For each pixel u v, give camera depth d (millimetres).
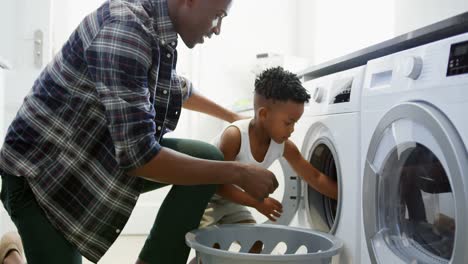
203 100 1601
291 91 1356
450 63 895
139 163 919
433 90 932
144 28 971
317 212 1608
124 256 2178
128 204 1056
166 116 1207
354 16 2508
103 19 974
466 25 949
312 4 3027
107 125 976
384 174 1121
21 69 2314
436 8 1797
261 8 3191
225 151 1441
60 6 2760
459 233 841
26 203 1037
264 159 1503
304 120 1629
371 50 1260
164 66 1085
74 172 1028
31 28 2328
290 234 1294
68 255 1042
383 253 1100
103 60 922
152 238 1150
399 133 1037
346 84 1328
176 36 1065
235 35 3139
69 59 1014
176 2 1033
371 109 1159
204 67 3078
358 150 1236
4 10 2152
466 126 839
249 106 2176
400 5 2053
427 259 992
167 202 1157
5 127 2203
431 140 931
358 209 1227
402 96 1034
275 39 3211
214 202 1525
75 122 1021
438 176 971
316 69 1638
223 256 970
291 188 1699
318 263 1017
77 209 1036
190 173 962
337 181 1414
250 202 1396
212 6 1011
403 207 1123
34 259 1027
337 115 1356
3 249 1377
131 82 919
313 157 1586
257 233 1313
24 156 1014
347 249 1277
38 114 1025
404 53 1049
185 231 1153
